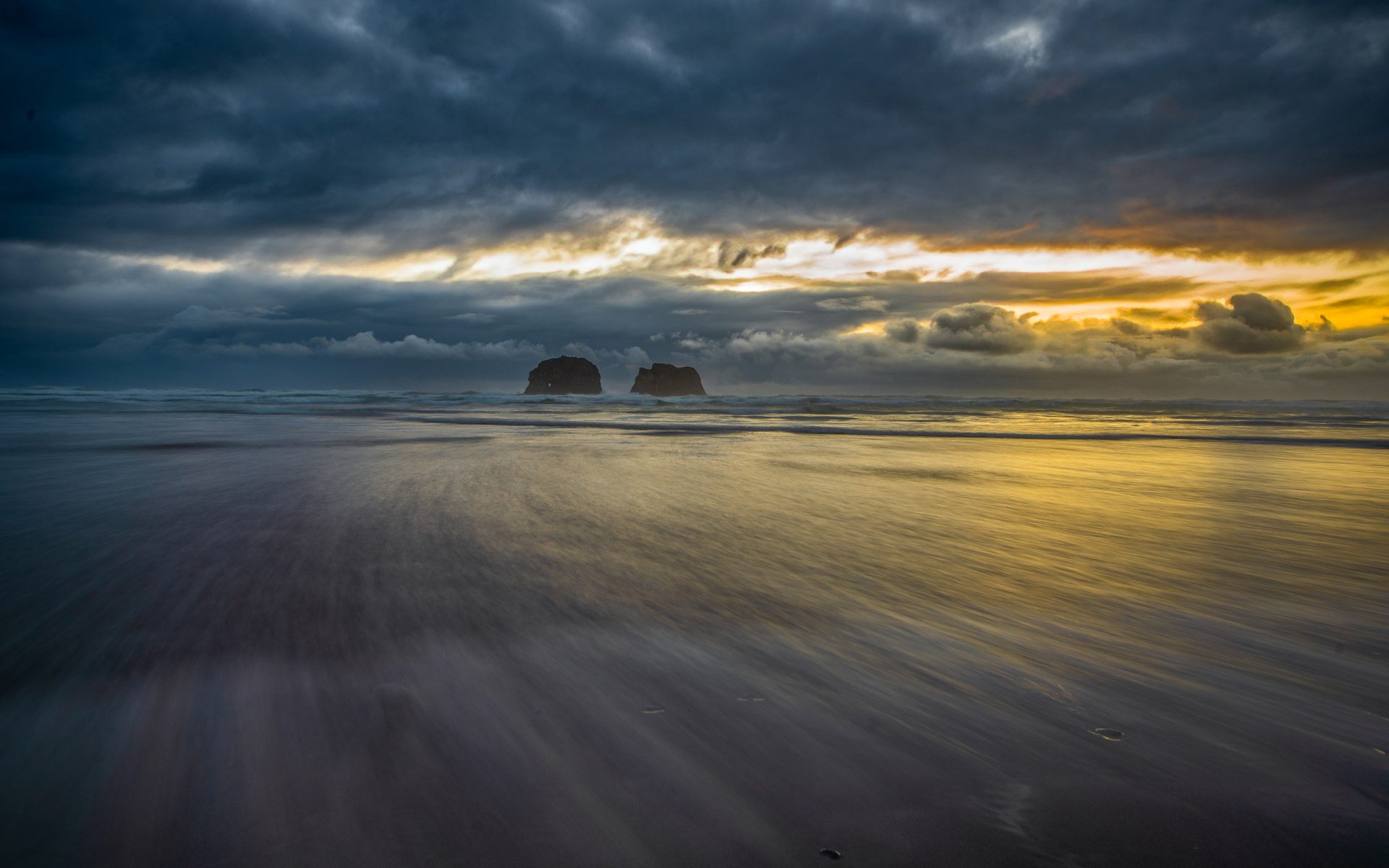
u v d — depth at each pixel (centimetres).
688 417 3725
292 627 402
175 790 237
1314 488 1124
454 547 618
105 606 439
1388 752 276
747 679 340
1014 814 231
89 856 204
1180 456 1670
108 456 1412
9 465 1251
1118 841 217
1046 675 351
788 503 905
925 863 205
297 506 826
